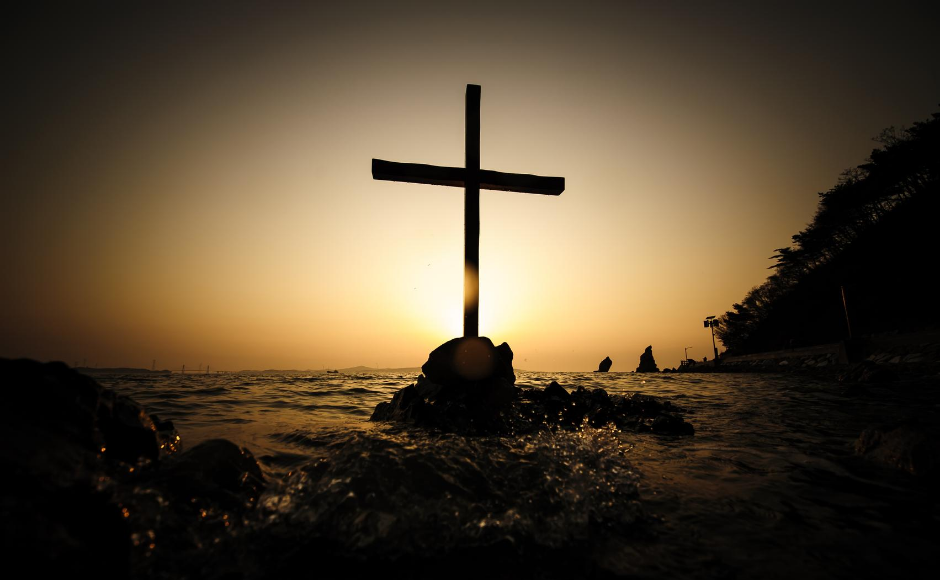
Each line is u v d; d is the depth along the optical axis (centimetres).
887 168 4000
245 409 802
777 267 5706
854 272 4297
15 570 142
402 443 365
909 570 212
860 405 857
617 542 243
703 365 5984
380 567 211
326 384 1702
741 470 391
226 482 277
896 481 356
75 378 270
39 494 174
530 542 238
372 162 775
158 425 384
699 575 206
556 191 847
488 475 310
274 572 203
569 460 366
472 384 661
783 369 3553
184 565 197
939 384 1281
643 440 540
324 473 297
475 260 784
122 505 207
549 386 858
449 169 798
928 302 3275
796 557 225
